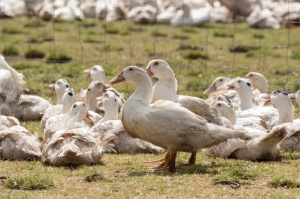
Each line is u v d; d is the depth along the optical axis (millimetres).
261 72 23234
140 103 11367
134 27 35094
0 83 15688
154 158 12406
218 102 13836
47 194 9781
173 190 9914
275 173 10875
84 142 11641
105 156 12500
